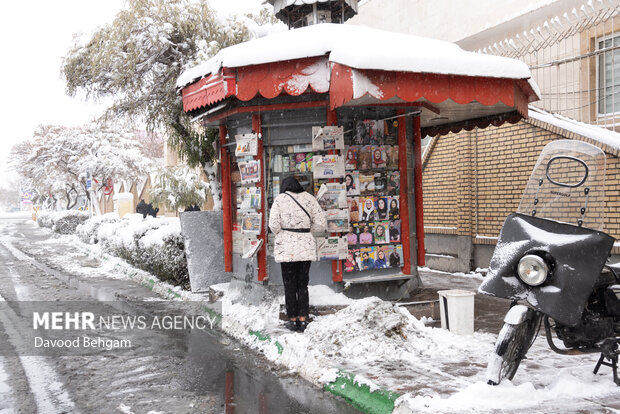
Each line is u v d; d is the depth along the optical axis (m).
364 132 6.97
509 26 11.18
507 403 3.68
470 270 10.41
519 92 6.55
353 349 5.07
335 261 6.82
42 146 28.70
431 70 5.68
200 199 12.75
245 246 7.48
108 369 5.36
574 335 3.86
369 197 7.04
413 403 3.76
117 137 27.83
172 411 4.23
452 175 11.01
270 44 6.35
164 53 10.59
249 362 5.55
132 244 12.46
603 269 3.97
